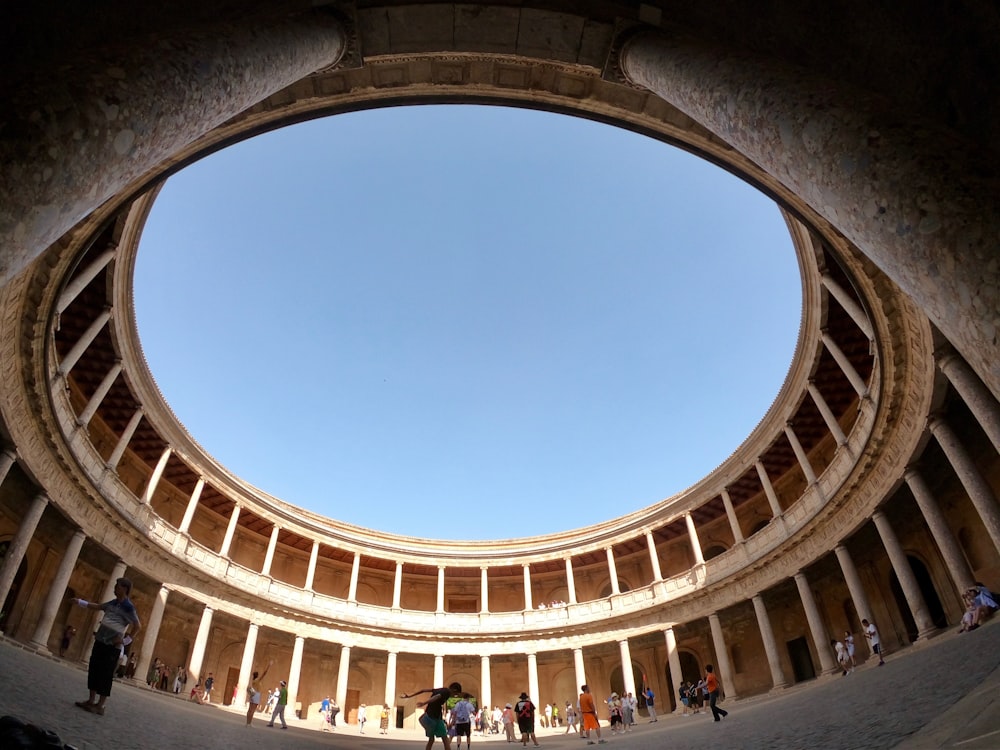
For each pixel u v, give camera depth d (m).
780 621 31.73
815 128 4.21
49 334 17.12
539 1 8.16
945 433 17.25
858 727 6.55
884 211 3.57
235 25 5.57
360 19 8.17
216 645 33.22
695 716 26.47
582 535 41.09
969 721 4.23
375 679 37.75
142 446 30.83
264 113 9.83
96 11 5.27
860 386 22.31
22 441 18.73
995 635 11.57
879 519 22.42
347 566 41.88
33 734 4.01
